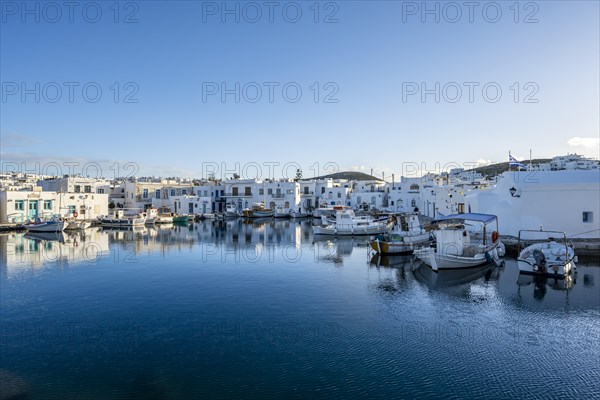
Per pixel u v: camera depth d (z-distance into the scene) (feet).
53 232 173.37
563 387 36.32
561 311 56.65
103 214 236.84
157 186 311.06
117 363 41.96
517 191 110.63
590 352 43.27
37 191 208.33
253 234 169.48
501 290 68.08
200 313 57.67
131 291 70.18
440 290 68.74
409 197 268.41
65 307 60.95
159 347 45.75
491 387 36.35
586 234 105.50
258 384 37.35
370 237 155.53
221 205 322.96
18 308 60.39
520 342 45.93
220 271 87.45
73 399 35.22
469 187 188.03
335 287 71.92
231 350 44.75
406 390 35.96
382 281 76.33
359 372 39.34
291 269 89.25
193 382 37.96
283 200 310.86
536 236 105.19
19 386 37.37
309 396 35.22
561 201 106.83
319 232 161.99
